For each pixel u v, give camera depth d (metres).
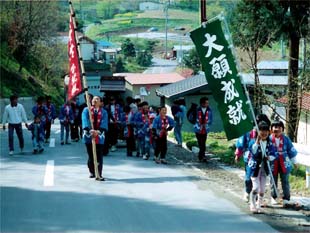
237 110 10.08
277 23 19.09
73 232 8.05
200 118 15.83
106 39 127.25
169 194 10.92
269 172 9.49
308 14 18.92
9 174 13.38
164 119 15.34
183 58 81.88
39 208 9.63
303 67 18.33
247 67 21.67
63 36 68.69
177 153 18.03
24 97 50.12
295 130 18.41
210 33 10.40
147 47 119.94
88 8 162.00
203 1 19.58
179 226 8.42
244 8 19.36
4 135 24.30
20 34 55.06
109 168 14.45
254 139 9.52
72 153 17.75
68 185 11.89
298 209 9.55
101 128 12.45
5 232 8.04
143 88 51.19
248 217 9.01
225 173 13.77
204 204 9.99
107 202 10.14
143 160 16.19
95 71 54.53
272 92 22.92
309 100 21.94
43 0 54.91
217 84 10.34
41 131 17.86
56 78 65.19
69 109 20.69
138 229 8.24
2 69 51.09
